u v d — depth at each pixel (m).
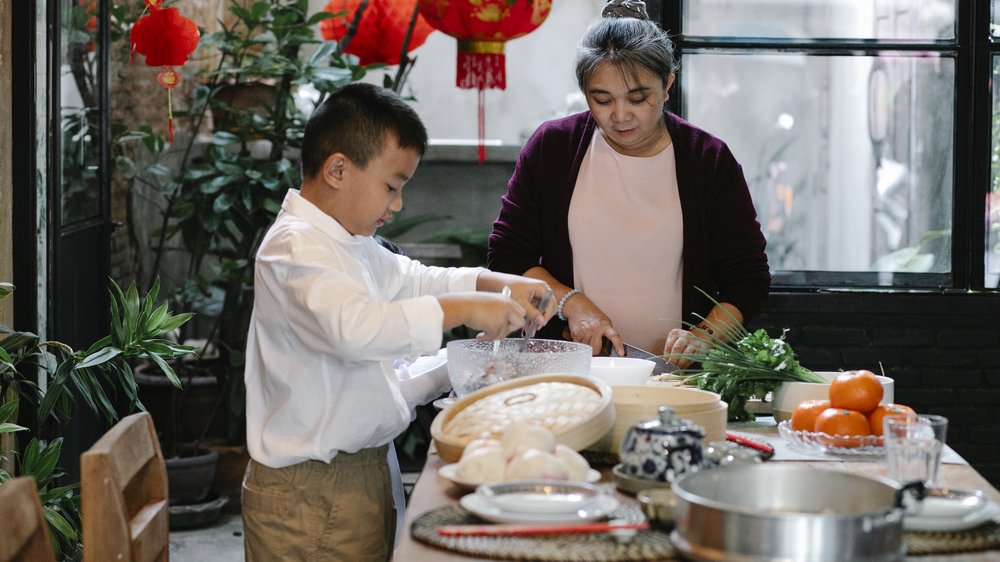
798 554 1.28
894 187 4.27
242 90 5.12
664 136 3.05
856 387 2.01
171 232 5.10
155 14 3.32
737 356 2.32
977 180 4.22
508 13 3.44
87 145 4.27
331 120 2.10
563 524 1.48
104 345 3.35
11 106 3.43
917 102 4.23
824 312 4.28
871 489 1.45
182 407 5.00
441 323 1.92
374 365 2.13
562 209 3.05
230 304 5.05
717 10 4.21
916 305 4.25
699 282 3.03
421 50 8.00
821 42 4.21
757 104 4.25
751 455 1.71
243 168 4.91
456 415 1.94
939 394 4.30
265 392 2.17
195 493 4.60
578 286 3.06
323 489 2.15
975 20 4.17
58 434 3.69
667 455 1.62
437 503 1.63
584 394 1.88
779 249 4.31
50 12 3.58
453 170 5.98
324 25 4.50
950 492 1.54
